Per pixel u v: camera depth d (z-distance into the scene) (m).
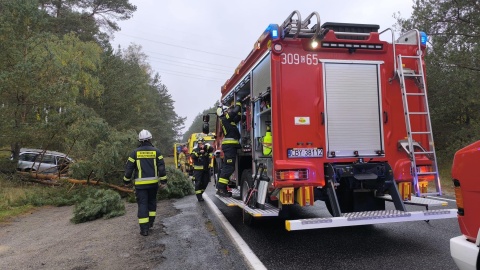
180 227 6.97
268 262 4.91
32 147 14.07
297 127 5.56
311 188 5.50
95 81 22.97
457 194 3.26
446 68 15.34
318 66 5.71
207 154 10.69
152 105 50.56
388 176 5.76
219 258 5.05
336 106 5.72
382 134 5.85
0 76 12.49
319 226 4.89
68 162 13.70
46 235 7.07
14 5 13.91
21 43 13.80
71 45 22.05
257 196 6.29
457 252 3.12
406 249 5.38
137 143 11.80
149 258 5.11
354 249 5.47
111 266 4.85
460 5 13.24
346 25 6.04
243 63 7.36
